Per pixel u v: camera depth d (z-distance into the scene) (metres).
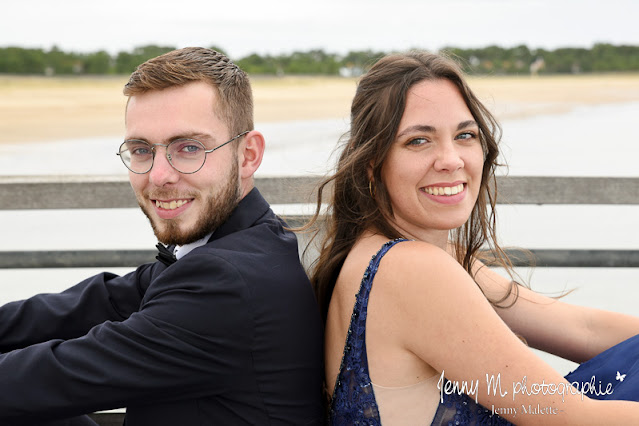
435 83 1.53
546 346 1.97
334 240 1.69
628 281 3.93
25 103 34.69
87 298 1.72
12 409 1.31
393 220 1.62
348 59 63.22
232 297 1.34
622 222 4.71
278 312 1.41
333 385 1.56
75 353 1.31
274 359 1.41
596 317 1.93
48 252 2.78
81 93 42.88
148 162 1.48
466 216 1.58
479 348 1.36
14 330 1.72
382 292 1.45
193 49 1.53
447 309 1.38
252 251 1.45
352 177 1.60
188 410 1.39
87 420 1.80
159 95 1.45
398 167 1.55
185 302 1.33
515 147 11.05
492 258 2.18
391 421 1.46
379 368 1.45
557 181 2.93
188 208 1.49
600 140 12.92
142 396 1.33
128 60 50.91
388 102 1.53
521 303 1.96
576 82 68.94
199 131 1.45
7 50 49.91
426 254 1.43
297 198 2.92
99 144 14.92
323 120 21.23
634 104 32.22
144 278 1.72
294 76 62.47
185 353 1.32
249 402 1.40
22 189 2.87
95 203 2.89
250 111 1.59
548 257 2.85
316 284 1.71
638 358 1.63
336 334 1.56
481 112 1.66
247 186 1.61
